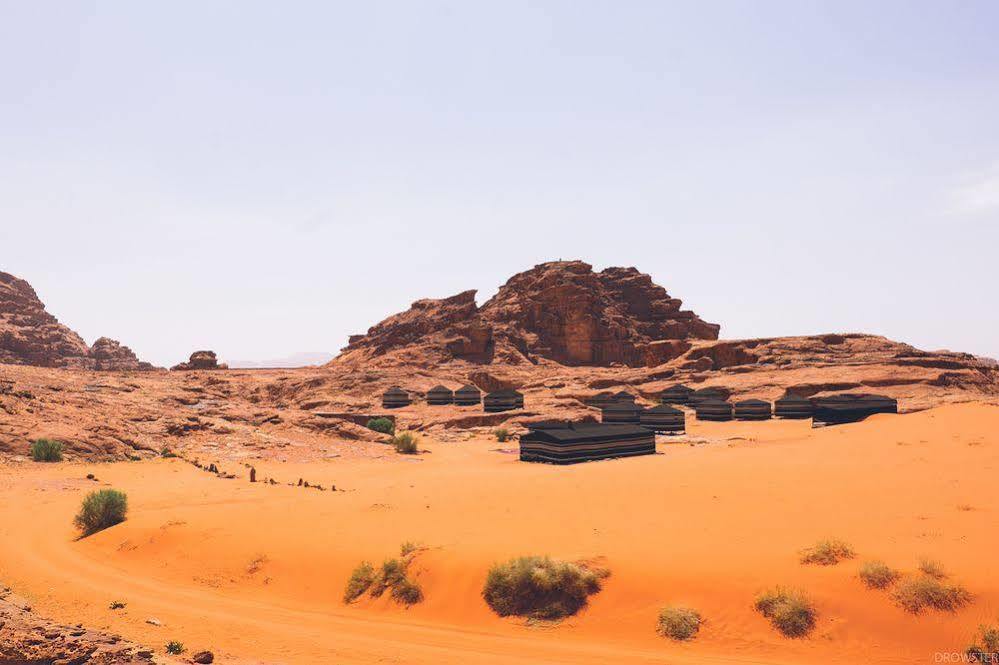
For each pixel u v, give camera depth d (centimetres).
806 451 5031
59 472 4806
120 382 8444
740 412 10250
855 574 2034
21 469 4788
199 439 6750
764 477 3831
